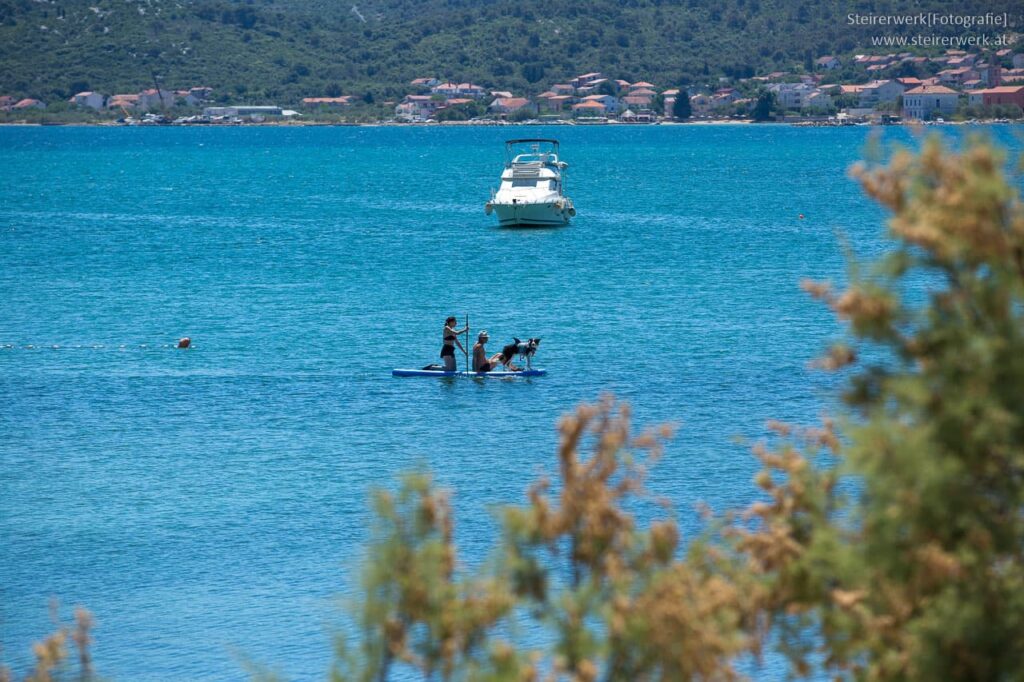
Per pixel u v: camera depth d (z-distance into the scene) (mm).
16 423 65562
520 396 71000
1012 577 17344
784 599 20891
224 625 38812
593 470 19391
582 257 148000
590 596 18000
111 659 36594
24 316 104438
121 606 40594
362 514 49438
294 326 98438
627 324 97438
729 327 94875
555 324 98188
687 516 46688
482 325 98188
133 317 103562
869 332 16906
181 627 38656
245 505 50781
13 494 52656
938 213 16125
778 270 132875
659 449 19625
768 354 82875
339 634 20562
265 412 67875
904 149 16859
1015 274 15969
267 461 57625
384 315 104125
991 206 15945
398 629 17594
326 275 133500
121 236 181125
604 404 20016
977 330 16312
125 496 52250
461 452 58594
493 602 17719
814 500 21641
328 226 196250
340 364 81875
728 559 21172
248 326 98438
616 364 80250
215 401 70812
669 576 17797
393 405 69250
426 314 104625
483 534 45562
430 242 168375
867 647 19297
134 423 65562
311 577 42625
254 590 41594
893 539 17125
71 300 114875
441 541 17891
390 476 54719
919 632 17562
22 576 43281
